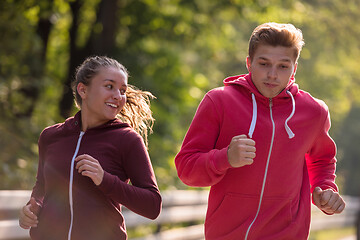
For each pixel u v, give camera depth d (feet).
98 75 23.18
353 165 280.10
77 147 23.13
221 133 25.12
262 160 24.67
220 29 113.70
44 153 24.12
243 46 145.28
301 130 25.16
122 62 99.50
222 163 23.43
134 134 23.35
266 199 24.77
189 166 24.81
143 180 22.74
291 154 24.93
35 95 80.84
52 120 79.41
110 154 22.95
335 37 125.90
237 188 24.82
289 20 113.29
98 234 22.58
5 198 35.17
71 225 22.59
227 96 25.16
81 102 23.71
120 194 21.86
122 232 23.15
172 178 94.38
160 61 102.27
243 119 24.85
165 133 100.58
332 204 25.14
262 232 24.81
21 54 76.79
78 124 23.50
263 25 24.71
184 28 107.14
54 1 88.12
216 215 25.36
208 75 136.26
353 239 91.25
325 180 26.61
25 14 83.71
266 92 24.53
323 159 26.76
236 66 153.17
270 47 24.06
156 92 101.35
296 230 25.20
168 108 101.60
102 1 92.17
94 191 22.67
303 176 26.21
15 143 63.52
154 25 103.71
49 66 100.63
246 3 104.73
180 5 103.65
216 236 25.44
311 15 118.93
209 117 25.11
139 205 22.22
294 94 25.34
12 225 35.01
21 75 78.33
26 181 59.41
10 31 74.59
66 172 22.93
